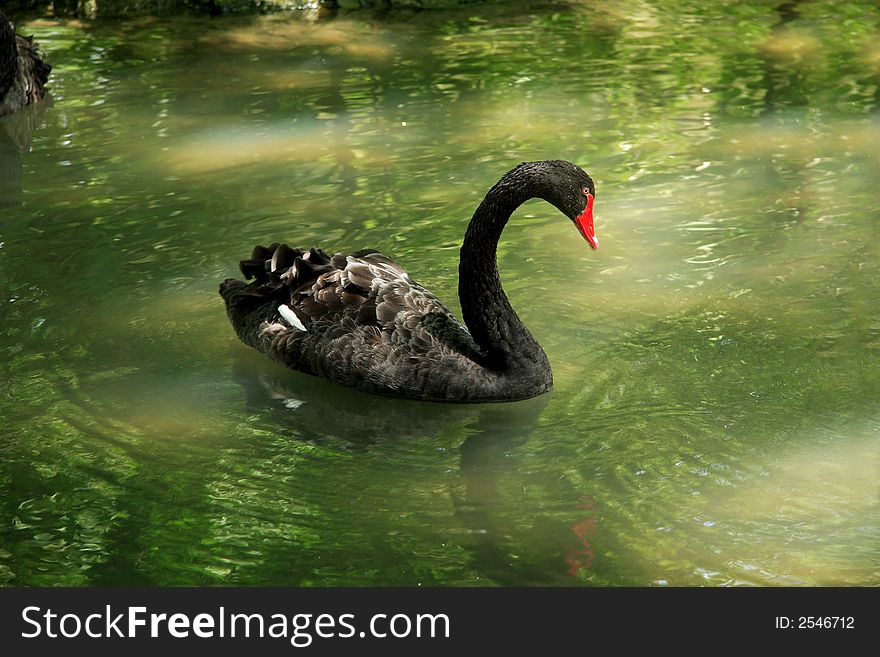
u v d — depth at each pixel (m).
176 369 7.18
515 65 13.03
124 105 11.90
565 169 6.66
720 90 12.08
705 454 6.13
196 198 9.56
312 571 5.27
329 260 7.41
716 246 8.56
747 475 5.92
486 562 5.32
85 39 14.31
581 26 14.56
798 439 6.23
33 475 6.02
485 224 6.74
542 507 5.73
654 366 7.04
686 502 5.71
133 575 5.27
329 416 6.69
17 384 6.93
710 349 7.20
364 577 5.23
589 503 5.75
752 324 7.46
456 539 5.48
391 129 11.05
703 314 7.62
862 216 8.93
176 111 11.68
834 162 10.02
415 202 9.43
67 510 5.72
